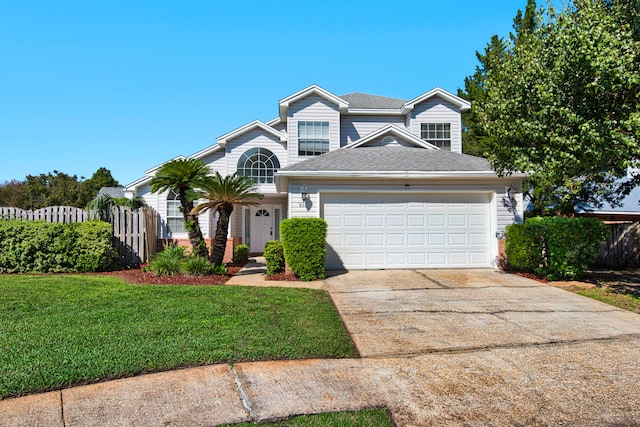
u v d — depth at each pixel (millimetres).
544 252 10547
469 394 3695
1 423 3088
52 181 35031
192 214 11617
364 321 6207
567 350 4898
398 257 11961
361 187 11852
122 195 29531
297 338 5102
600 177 9180
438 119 18250
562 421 3232
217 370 4156
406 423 3172
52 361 4180
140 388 3725
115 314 6176
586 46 6969
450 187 11992
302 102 17625
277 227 20203
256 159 18547
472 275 10742
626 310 7020
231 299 7367
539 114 8016
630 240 12984
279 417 3234
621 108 7238
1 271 11039
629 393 3729
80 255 11305
